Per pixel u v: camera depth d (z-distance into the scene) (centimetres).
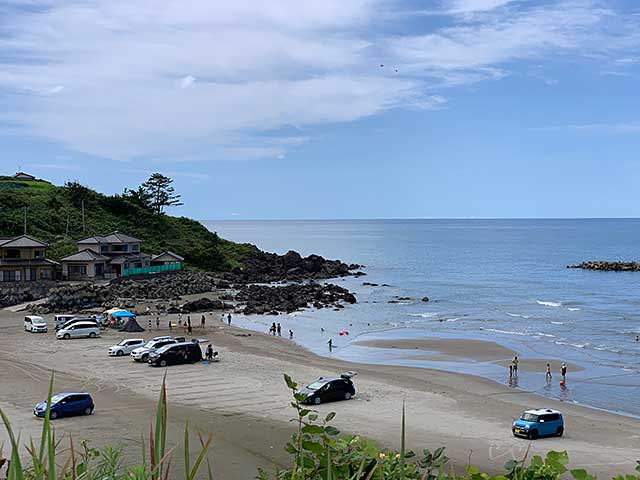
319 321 6844
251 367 4256
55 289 6631
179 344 4312
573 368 4562
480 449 2623
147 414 2941
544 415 2842
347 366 4509
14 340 4988
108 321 5822
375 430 2853
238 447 2495
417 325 6606
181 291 8069
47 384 3531
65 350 4644
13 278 7038
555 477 670
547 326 6538
